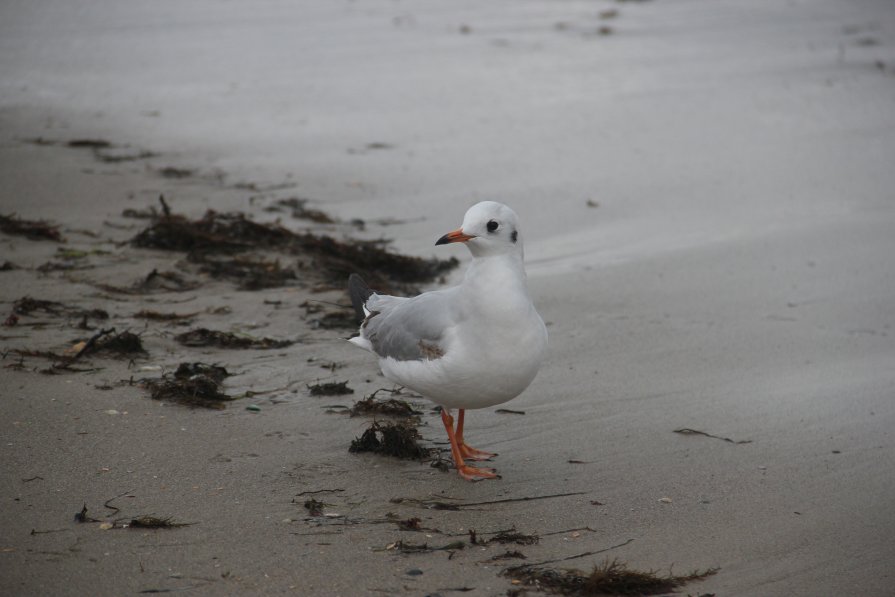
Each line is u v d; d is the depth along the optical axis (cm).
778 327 1514
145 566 841
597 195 2145
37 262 1647
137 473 1012
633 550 905
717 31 3828
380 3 4250
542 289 1670
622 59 3397
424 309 1072
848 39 3662
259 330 1447
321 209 2038
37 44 3431
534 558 885
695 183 2212
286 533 909
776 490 1028
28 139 2411
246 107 2784
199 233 1758
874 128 2595
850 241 1861
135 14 3941
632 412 1230
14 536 878
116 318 1448
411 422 1179
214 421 1150
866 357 1398
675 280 1706
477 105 2836
